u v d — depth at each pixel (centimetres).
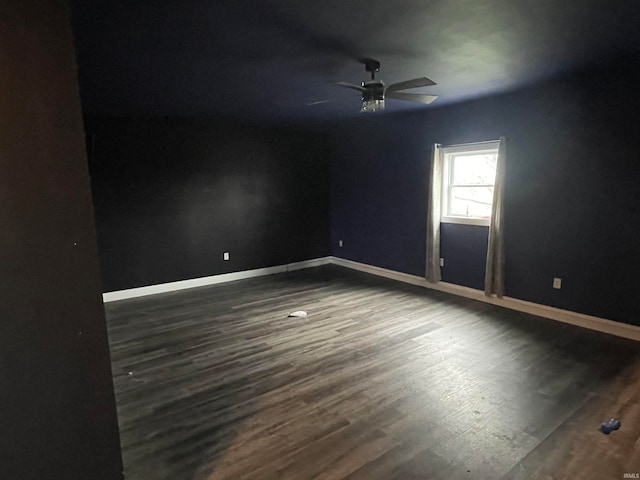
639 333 355
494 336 372
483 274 486
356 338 373
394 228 595
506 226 449
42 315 135
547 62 313
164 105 442
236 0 191
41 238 132
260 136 620
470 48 271
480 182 510
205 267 587
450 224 514
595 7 207
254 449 221
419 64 308
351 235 673
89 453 151
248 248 625
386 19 218
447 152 503
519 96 421
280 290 548
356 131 631
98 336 148
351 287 557
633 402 260
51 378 139
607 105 356
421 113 528
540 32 243
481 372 304
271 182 638
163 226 547
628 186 351
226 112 493
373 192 620
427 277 540
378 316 432
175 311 464
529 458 210
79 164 137
